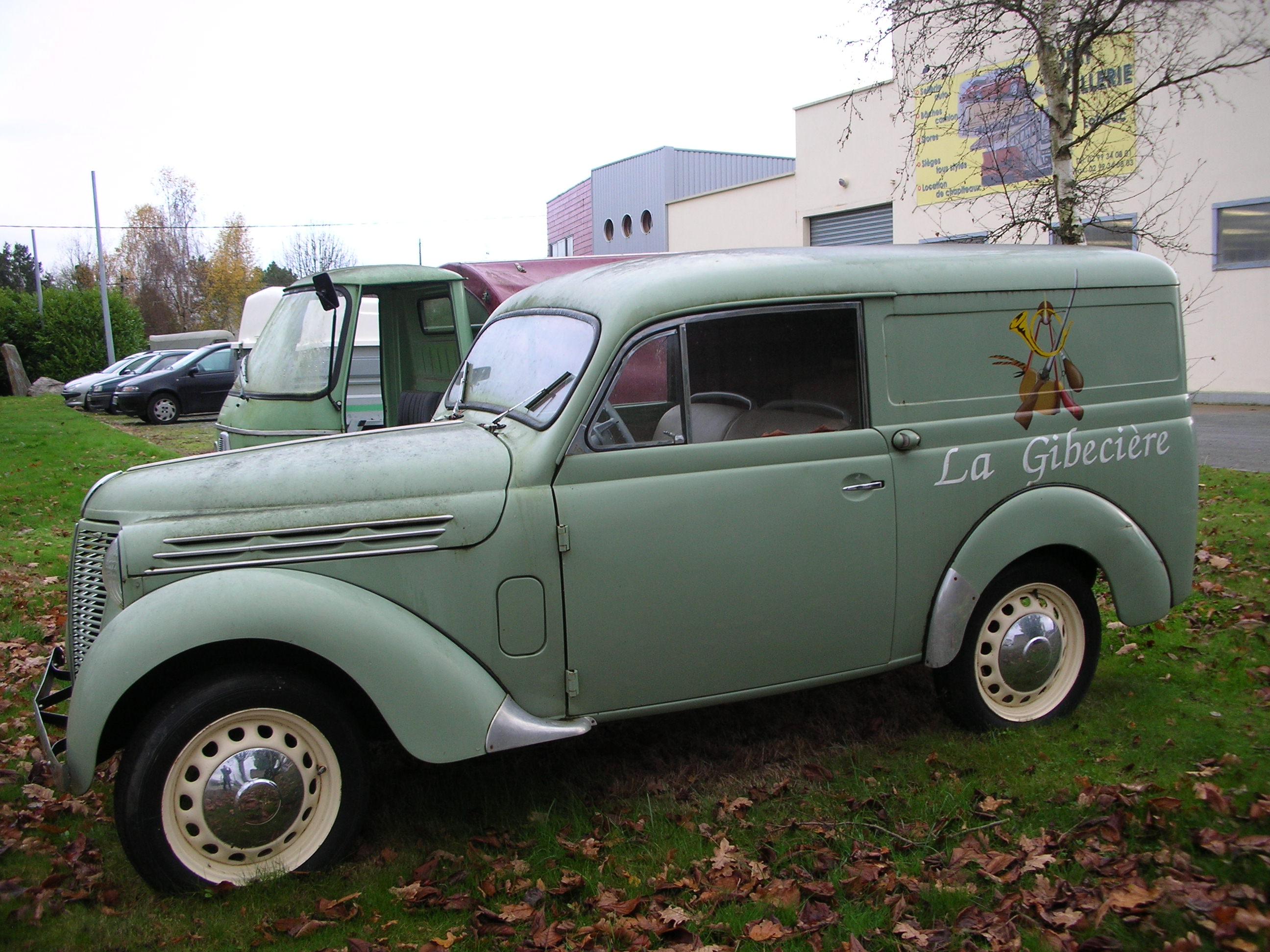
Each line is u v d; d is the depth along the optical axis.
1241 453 10.30
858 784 3.64
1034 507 3.87
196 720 2.96
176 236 62.38
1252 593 5.50
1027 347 3.89
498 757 4.06
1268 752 3.66
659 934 2.79
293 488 3.22
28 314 35.50
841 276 3.61
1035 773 3.63
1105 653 4.87
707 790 3.71
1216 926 2.60
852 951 2.66
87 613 3.34
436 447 3.38
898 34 11.13
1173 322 4.20
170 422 19.83
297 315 7.46
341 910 2.96
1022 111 10.32
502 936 2.84
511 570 3.22
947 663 3.79
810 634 3.60
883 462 3.64
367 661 3.05
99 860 3.31
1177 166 14.41
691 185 25.16
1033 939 2.65
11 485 11.08
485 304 8.42
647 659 3.40
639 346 3.36
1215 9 9.62
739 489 3.44
